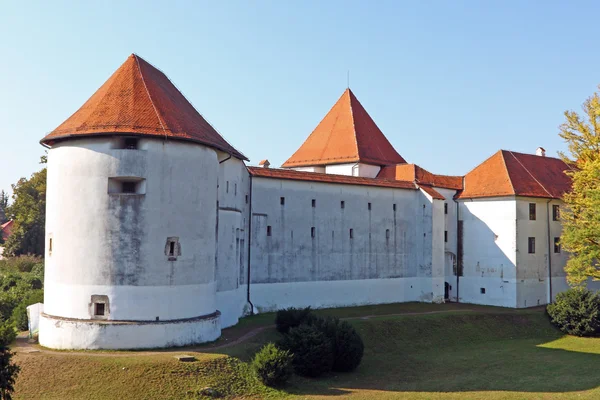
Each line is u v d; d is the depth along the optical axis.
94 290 26.92
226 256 35.19
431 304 48.34
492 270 49.31
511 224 48.38
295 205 42.66
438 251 49.66
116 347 26.44
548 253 50.50
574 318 42.12
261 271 40.47
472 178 53.12
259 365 25.59
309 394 25.58
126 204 27.23
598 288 51.72
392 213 48.94
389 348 35.28
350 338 30.06
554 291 50.56
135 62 31.64
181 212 28.38
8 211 74.88
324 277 44.03
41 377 23.84
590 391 27.03
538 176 52.34
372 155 54.59
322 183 44.34
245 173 39.69
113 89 29.88
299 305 42.38
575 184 41.69
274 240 41.28
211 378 24.83
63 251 27.72
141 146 27.72
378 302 47.34
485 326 41.91
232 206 36.62
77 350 26.42
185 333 27.78
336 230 45.00
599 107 40.72
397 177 52.50
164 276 27.58
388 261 48.38
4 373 19.27
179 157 28.52
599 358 34.75
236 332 32.75
